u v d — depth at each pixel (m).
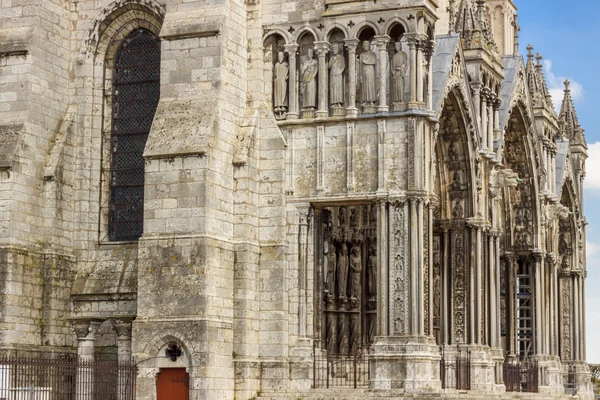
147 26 57.25
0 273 52.06
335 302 57.69
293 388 52.31
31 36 54.81
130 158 56.75
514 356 70.31
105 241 56.34
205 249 50.44
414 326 50.81
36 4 55.47
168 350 50.41
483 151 61.44
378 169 52.16
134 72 57.31
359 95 53.44
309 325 53.12
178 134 51.75
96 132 57.00
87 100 57.03
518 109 69.19
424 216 52.59
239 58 54.47
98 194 56.59
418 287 51.19
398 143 52.06
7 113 54.66
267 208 53.62
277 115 54.62
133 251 55.47
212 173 51.41
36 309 53.59
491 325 62.12
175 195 51.31
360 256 59.09
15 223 52.75
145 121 56.72
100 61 57.59
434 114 53.06
